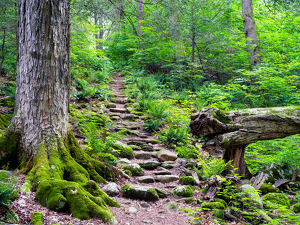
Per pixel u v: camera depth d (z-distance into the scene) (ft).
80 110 24.82
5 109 20.58
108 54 55.11
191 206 12.43
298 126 14.67
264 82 29.96
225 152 15.88
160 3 26.32
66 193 9.12
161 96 33.91
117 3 25.64
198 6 34.65
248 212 11.65
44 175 9.86
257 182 15.49
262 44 41.01
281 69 31.83
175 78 40.09
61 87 12.19
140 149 20.36
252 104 33.88
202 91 34.42
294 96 29.81
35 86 11.41
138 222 9.64
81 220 8.46
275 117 14.55
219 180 13.01
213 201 12.60
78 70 36.52
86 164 12.71
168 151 19.58
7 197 7.71
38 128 11.32
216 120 14.35
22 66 11.57
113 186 12.45
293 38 38.19
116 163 15.20
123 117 26.37
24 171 10.53
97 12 24.52
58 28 11.96
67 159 11.60
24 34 11.57
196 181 15.26
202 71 37.78
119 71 50.93
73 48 36.45
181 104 32.89
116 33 53.83
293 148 18.22
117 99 31.86
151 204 12.26
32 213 7.93
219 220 10.67
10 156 11.05
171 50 42.34
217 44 37.45
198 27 36.19
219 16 43.52
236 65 39.83
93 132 15.21
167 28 35.99
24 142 11.31
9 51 31.76
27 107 11.41
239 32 45.98
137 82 38.96
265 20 45.52
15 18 25.05
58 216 8.29
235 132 14.57
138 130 24.58
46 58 11.53
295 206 12.79
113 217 9.14
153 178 15.29
